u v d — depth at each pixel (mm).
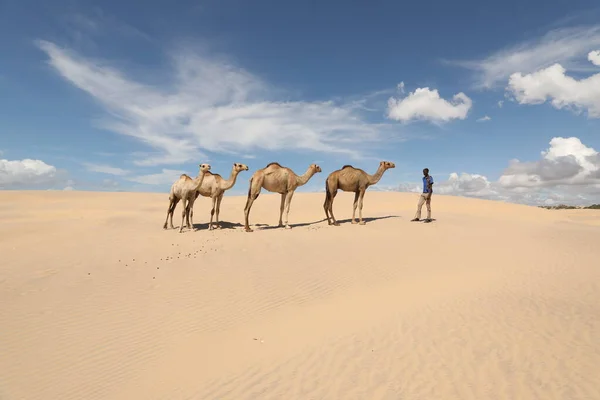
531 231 18828
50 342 7156
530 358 5586
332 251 13820
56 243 15062
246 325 7828
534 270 11141
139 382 5844
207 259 12578
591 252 13570
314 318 7988
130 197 42062
